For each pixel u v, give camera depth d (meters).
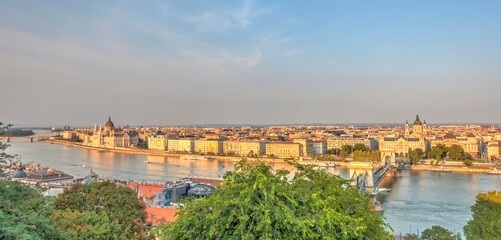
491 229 90.44
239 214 37.88
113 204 64.44
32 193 57.59
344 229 38.22
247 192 39.41
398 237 123.88
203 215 40.19
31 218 43.59
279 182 42.97
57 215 53.84
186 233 39.34
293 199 40.09
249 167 45.81
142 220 66.31
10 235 37.97
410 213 158.50
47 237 45.12
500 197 98.31
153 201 148.12
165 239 40.75
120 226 58.41
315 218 37.94
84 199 66.81
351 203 47.31
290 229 37.38
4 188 53.31
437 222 144.12
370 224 45.31
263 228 36.94
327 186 47.19
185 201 45.12
